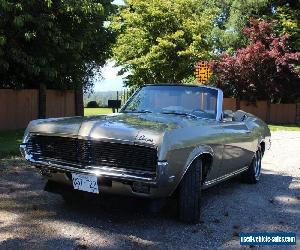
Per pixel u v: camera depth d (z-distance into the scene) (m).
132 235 4.88
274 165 10.21
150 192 4.78
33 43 14.97
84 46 16.72
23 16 13.26
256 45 27.09
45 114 17.88
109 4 18.08
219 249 4.62
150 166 4.69
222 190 7.33
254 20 28.56
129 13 26.05
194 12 27.33
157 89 6.71
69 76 18.59
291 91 28.69
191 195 5.25
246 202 6.57
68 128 5.09
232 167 6.73
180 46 25.09
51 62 16.12
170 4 25.45
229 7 33.12
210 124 5.82
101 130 4.89
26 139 5.40
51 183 5.68
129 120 5.35
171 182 4.83
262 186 7.79
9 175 7.56
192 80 25.42
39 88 17.66
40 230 4.88
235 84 28.50
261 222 5.61
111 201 5.49
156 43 25.83
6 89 16.38
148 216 5.57
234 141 6.36
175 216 5.62
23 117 17.17
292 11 31.70
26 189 6.62
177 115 6.16
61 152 5.14
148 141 4.66
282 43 27.30
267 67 27.52
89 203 5.97
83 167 4.95
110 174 4.76
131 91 27.56
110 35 18.45
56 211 5.59
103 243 4.60
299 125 29.12
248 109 29.83
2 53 13.57
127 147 4.77
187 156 5.02
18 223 5.08
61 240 4.61
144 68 25.73
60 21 15.45
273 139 16.95
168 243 4.70
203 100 6.44
